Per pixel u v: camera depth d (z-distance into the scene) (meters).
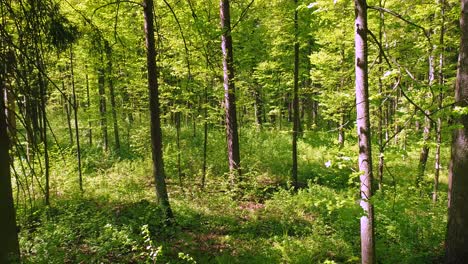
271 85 21.56
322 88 17.86
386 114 15.07
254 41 21.98
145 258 7.44
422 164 14.12
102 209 10.70
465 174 7.05
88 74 17.91
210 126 25.05
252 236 9.92
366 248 5.20
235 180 14.17
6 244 4.65
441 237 8.51
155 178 10.07
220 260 8.11
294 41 14.48
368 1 9.56
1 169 4.61
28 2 4.89
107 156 20.08
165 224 9.73
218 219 11.11
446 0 10.89
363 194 5.14
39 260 6.25
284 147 20.91
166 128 24.58
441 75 11.30
